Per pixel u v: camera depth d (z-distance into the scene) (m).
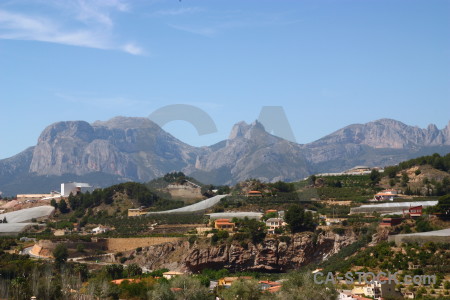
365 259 198.88
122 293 180.38
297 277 148.12
